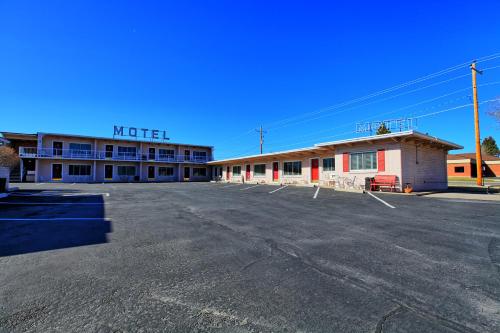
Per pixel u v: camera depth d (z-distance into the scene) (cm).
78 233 544
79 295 276
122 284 303
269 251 425
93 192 1606
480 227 594
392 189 1487
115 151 3688
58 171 3288
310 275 330
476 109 1806
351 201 1090
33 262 373
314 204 1005
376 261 378
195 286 299
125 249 434
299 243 470
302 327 223
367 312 246
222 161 3581
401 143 1490
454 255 404
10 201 1122
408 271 342
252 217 730
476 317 238
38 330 217
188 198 1244
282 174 2622
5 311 245
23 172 3194
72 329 219
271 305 258
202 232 554
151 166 3919
